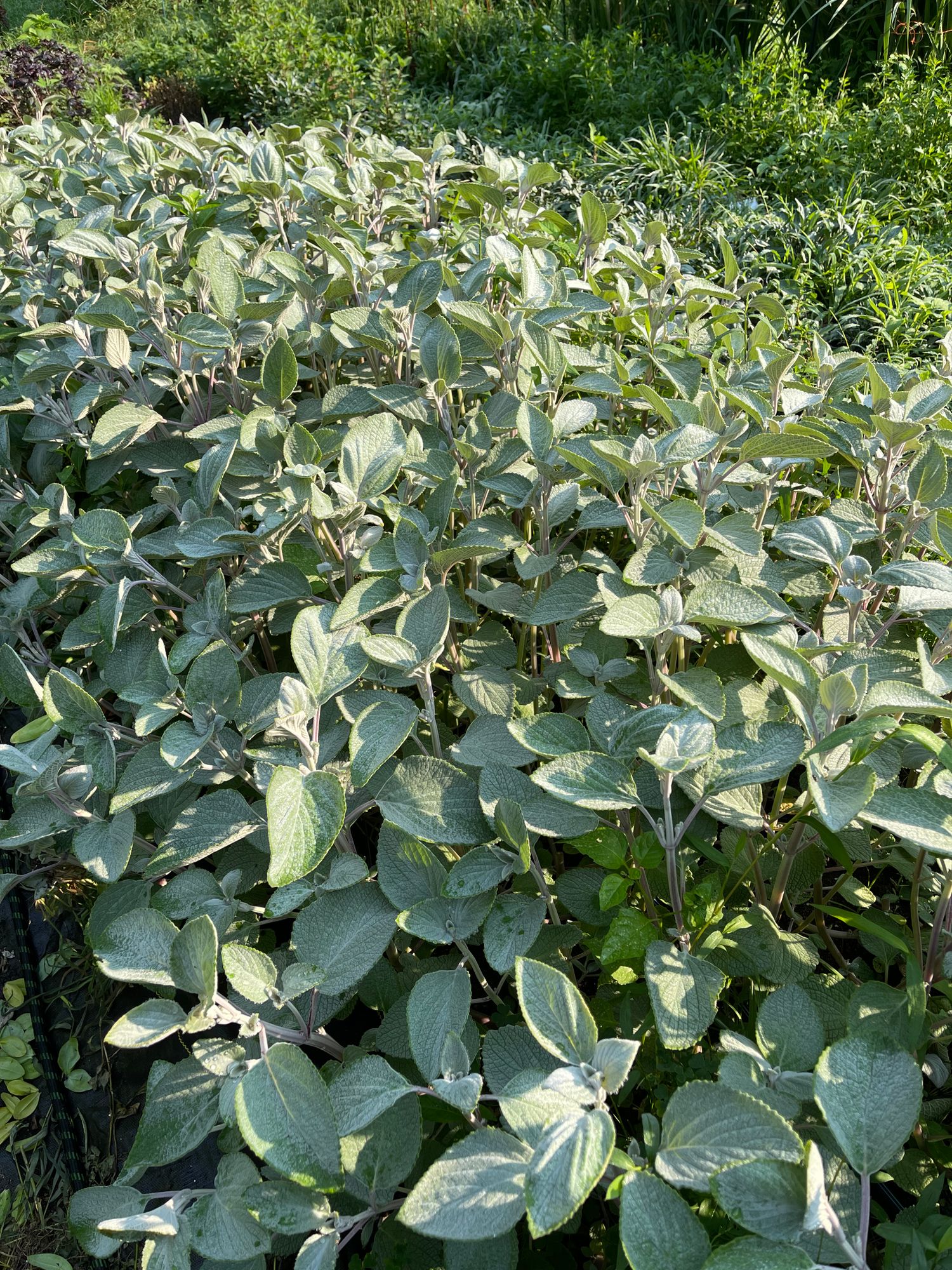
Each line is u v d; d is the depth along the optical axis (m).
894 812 1.42
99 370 3.17
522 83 9.29
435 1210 1.18
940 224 6.60
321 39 11.02
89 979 2.69
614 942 1.64
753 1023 1.79
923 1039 1.61
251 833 2.00
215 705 1.97
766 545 2.48
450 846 1.96
